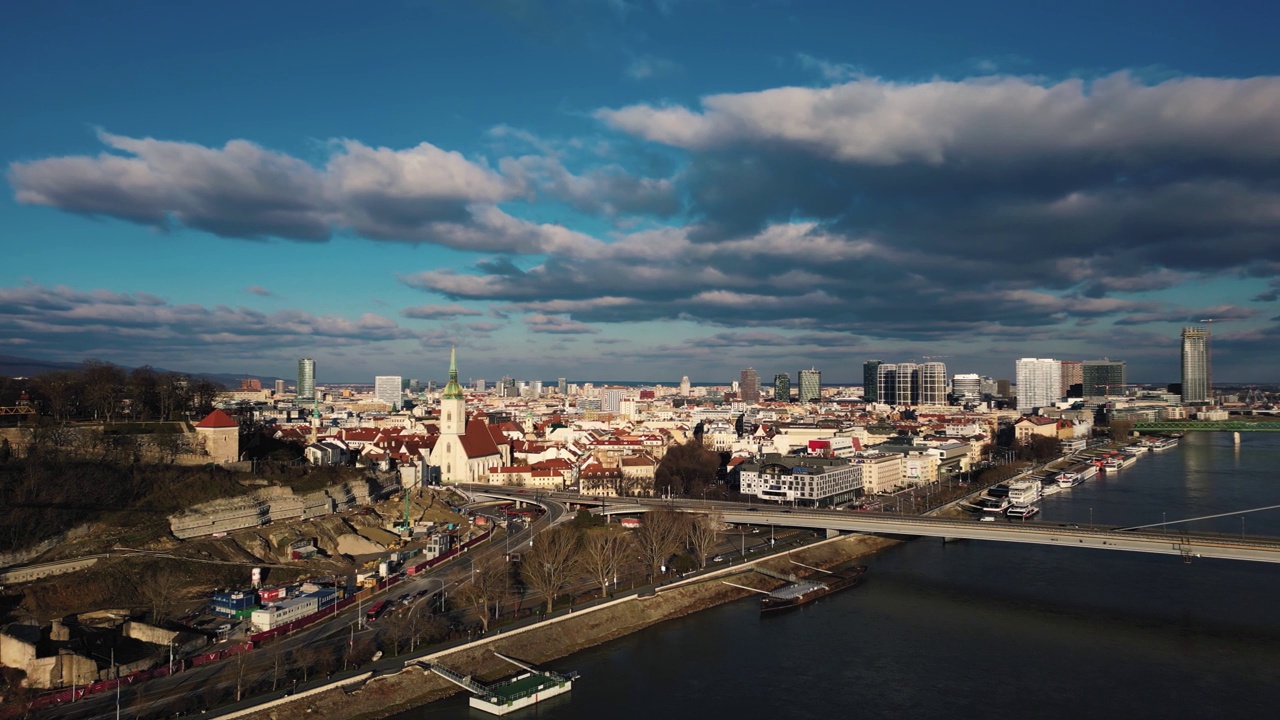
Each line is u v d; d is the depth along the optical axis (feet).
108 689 655.35
